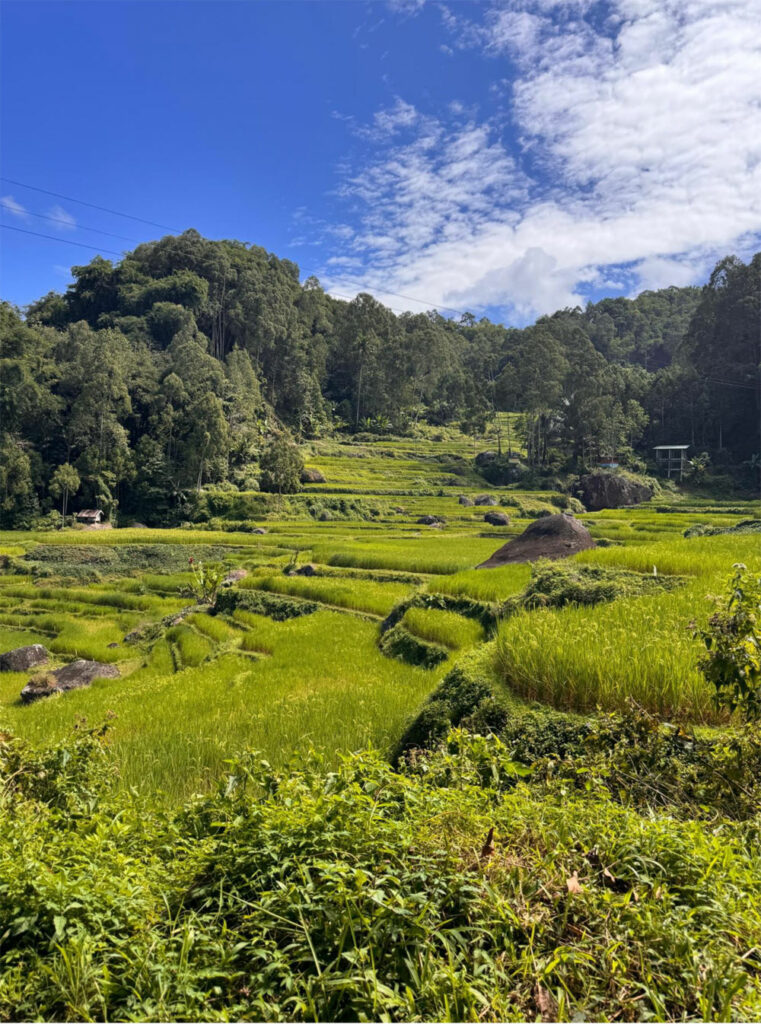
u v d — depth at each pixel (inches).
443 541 1594.5
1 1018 94.6
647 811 180.4
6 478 2527.1
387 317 4709.6
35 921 108.0
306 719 370.9
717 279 3762.3
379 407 4397.1
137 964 101.4
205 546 1873.8
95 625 1168.2
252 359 4143.7
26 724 466.0
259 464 3112.7
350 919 104.9
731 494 3208.7
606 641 284.2
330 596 903.1
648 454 3764.8
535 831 140.6
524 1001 98.8
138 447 2903.5
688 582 413.4
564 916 112.5
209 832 163.0
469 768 190.4
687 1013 96.0
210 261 4242.1
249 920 112.6
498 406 4104.3
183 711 452.8
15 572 1724.9
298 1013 95.9
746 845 152.1
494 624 546.6
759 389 3422.7
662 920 109.0
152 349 3754.9
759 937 107.5
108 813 195.0
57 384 3043.8
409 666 536.4
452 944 105.0
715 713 242.8
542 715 263.9
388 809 152.4
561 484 3176.7
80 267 4466.0
